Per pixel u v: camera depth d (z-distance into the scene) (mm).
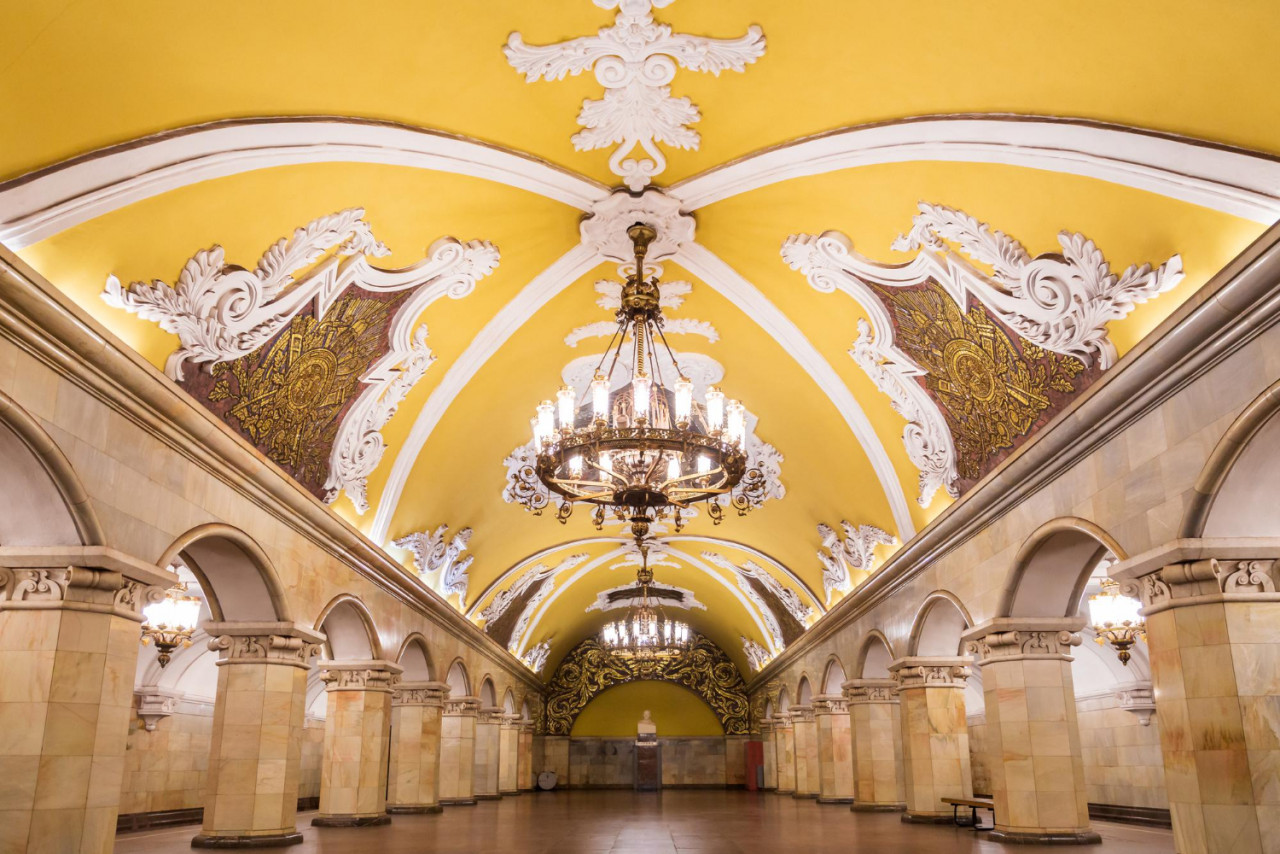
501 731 25500
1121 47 5547
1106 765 15523
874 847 9367
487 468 13758
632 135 7719
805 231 8844
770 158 7859
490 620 19922
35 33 4996
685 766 33625
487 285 9789
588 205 8641
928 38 6164
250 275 7363
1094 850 8633
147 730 14188
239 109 6273
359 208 7777
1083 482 7945
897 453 11609
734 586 23438
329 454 10070
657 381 12375
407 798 15195
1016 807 9148
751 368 11781
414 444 11570
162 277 6730
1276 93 5148
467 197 8289
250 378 8086
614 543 20531
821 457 13070
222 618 9312
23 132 5367
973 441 9859
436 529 13984
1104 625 11656
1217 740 6023
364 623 12258
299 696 9570
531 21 6406
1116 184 6281
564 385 8133
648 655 21891
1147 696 14234
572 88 7133
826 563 16219
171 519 7289
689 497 8266
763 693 29703
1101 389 7129
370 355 9602
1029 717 9188
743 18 6418
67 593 6148
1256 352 5730
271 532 9188
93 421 6309
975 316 8391
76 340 5867
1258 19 4902
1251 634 6105
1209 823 5977
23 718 5934
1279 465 5977
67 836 5922
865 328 9938
